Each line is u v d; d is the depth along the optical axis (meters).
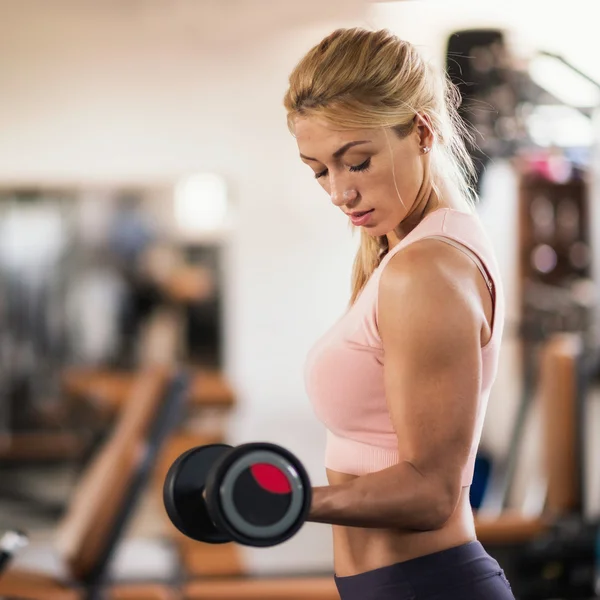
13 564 3.27
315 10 6.05
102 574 3.18
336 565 1.29
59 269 6.71
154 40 6.50
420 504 1.03
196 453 1.02
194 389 6.36
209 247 6.70
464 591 1.19
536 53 3.59
